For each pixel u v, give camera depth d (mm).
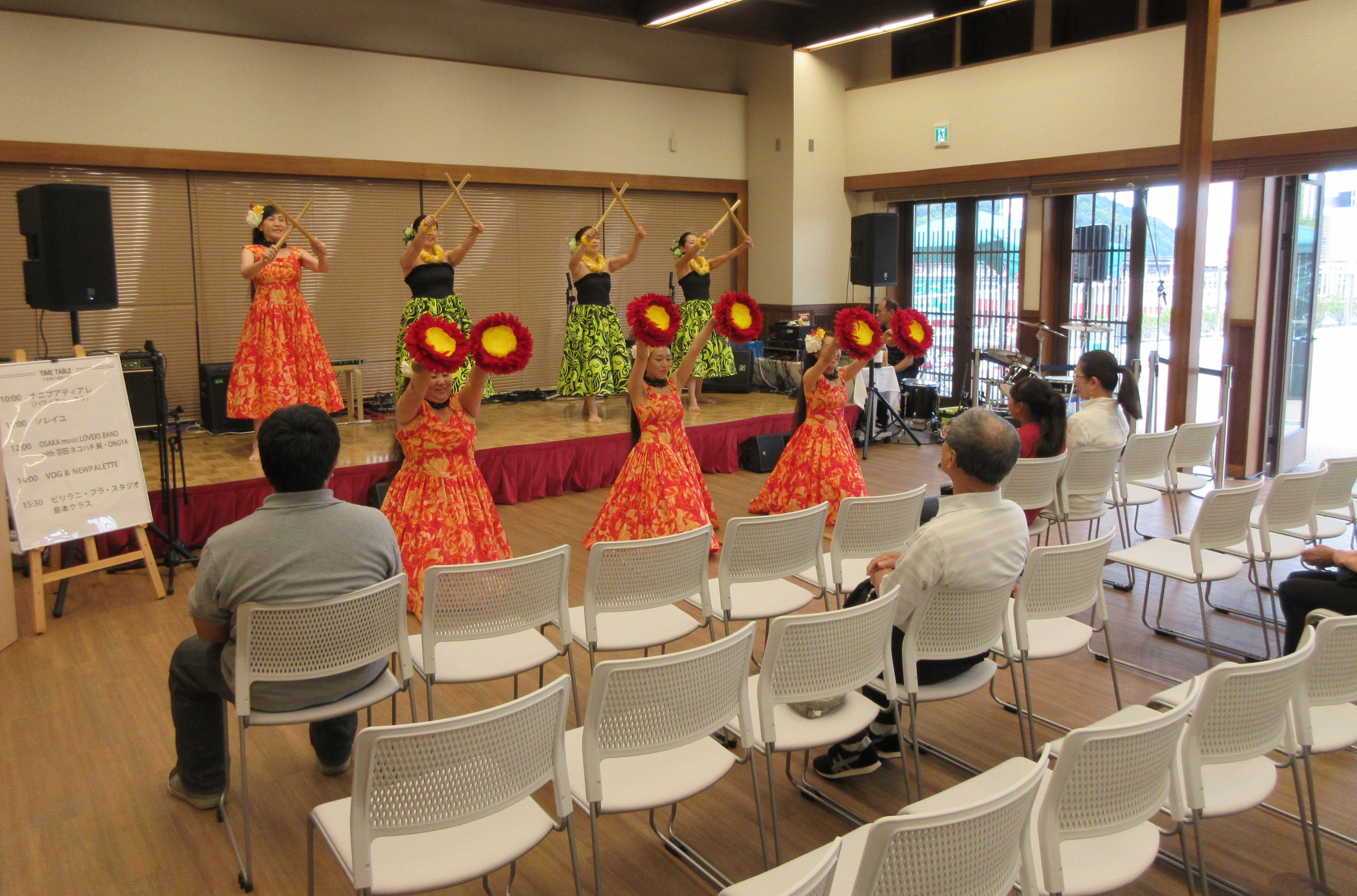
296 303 5859
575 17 9117
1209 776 2172
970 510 2469
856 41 9750
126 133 6984
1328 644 2244
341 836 1877
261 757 3082
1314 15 6445
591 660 2869
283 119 7586
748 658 2201
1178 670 3695
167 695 3512
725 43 9992
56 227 4438
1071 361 8672
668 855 2562
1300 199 6973
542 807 2787
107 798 2822
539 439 6621
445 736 1737
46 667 3760
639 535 4742
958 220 9398
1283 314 7141
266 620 2268
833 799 2805
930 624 2498
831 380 5340
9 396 3998
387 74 8023
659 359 4664
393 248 8359
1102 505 4391
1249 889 2383
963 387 9578
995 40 8836
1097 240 8352
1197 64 5773
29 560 4211
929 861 1508
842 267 10047
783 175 9656
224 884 2424
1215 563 3602
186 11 7324
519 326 3596
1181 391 6059
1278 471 7312
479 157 8547
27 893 2389
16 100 6586
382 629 2455
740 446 7465
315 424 2355
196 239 7457
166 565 4969
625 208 7379
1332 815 2727
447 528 4105
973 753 3062
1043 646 2859
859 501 3291
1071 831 1796
